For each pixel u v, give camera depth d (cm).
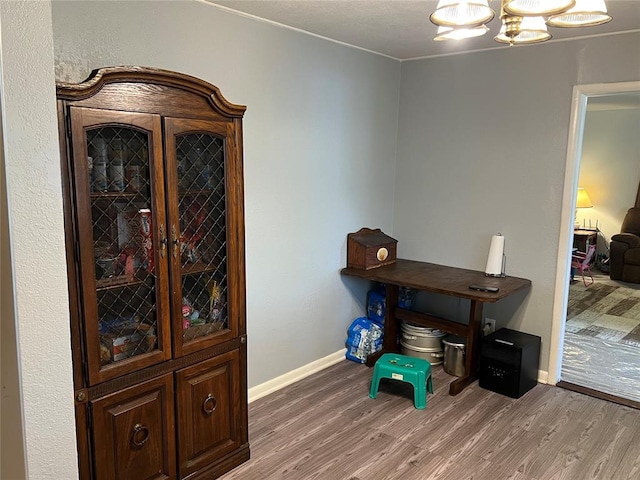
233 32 274
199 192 219
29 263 117
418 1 249
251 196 298
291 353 343
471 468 248
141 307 204
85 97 174
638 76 293
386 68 381
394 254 400
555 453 261
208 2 259
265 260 314
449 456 258
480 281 339
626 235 638
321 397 322
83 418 188
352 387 337
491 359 329
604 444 270
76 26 215
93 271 184
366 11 267
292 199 324
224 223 228
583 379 351
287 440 272
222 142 221
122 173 192
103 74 176
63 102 169
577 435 279
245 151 290
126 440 202
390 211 412
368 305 405
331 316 372
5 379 121
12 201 112
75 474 133
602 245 720
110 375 193
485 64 350
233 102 280
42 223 118
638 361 383
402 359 323
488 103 352
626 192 691
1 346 120
